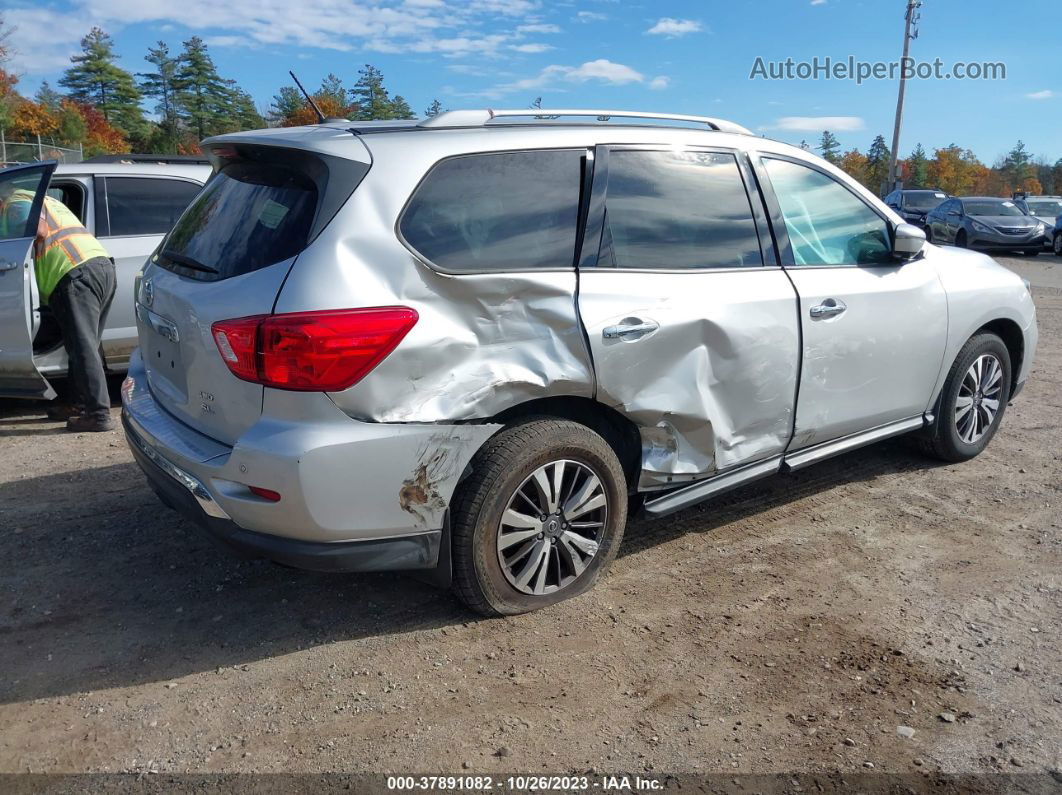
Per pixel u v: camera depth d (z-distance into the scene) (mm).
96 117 86688
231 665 3092
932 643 3262
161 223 6598
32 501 4500
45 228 5539
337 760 2611
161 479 3285
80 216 6285
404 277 2947
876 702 2910
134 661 3109
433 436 2994
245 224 3156
